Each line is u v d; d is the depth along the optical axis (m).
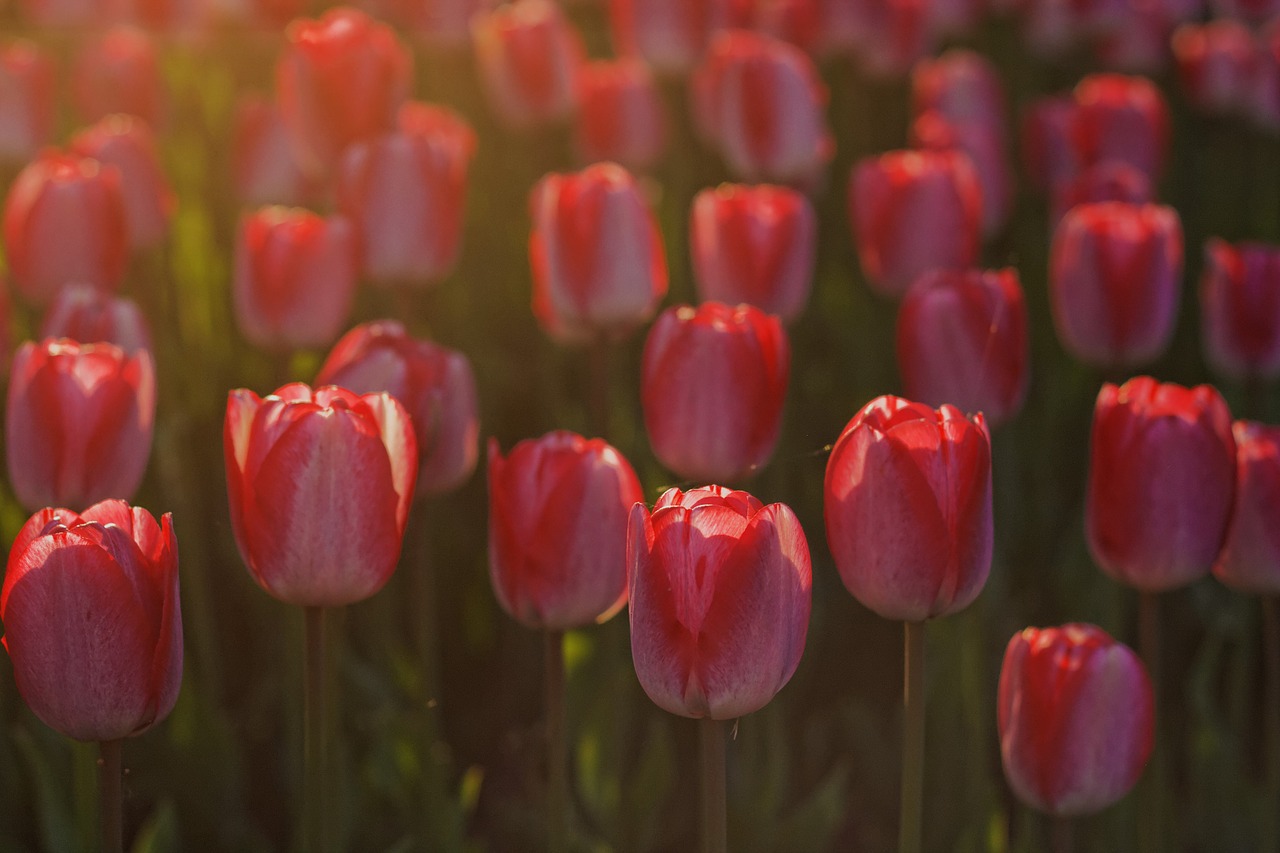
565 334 2.73
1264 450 1.82
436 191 2.79
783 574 1.37
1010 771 1.77
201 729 2.65
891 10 5.00
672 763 3.18
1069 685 1.68
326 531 1.52
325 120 3.05
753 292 2.67
